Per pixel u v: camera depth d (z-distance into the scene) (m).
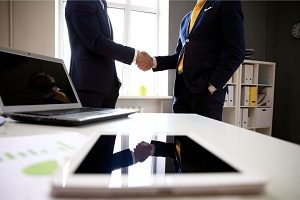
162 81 2.99
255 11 3.27
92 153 0.28
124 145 0.35
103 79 1.08
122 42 3.02
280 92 3.31
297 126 3.10
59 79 0.78
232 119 2.86
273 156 0.29
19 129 0.47
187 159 0.27
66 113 0.61
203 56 1.17
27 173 0.21
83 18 0.99
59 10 2.69
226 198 0.17
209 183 0.18
